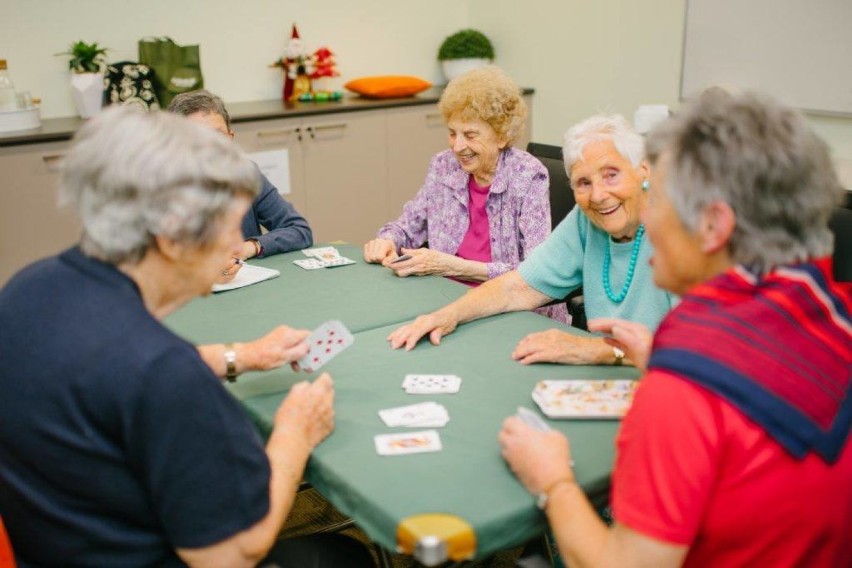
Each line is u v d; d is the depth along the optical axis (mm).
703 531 1006
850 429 984
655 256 1119
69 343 1021
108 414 1006
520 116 2439
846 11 3191
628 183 1715
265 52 4363
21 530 1108
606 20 4215
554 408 1373
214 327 1854
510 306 1952
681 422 946
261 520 1085
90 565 1088
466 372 1578
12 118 3395
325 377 1355
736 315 978
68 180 1066
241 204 1107
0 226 3299
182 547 1046
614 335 1463
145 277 1099
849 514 1000
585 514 1066
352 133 4152
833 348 992
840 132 3355
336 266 2359
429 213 2686
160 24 4004
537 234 2428
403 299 2043
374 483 1177
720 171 979
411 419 1363
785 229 990
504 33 4836
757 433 940
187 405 1007
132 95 3781
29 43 3697
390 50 4797
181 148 1049
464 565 1831
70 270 1087
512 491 1155
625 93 4219
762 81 3557
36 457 1048
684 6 3822
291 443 1237
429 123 4418
